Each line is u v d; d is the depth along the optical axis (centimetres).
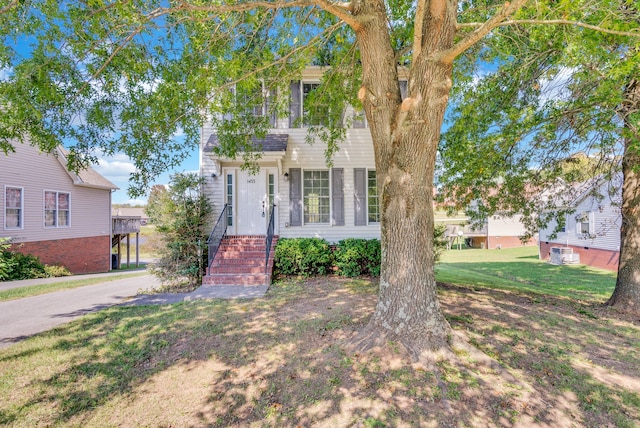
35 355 406
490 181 747
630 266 621
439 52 368
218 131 667
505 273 1346
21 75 361
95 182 1702
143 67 449
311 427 275
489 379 327
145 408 307
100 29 392
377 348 371
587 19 395
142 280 1065
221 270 830
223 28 537
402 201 393
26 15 366
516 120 580
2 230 1225
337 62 666
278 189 1003
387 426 270
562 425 275
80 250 1620
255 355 394
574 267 1545
